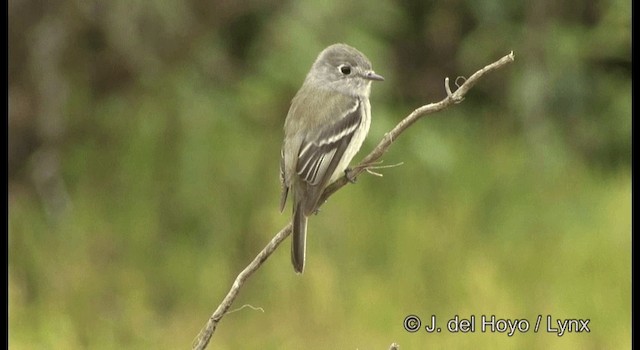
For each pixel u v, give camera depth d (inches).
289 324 499.8
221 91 551.5
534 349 474.3
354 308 506.0
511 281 524.7
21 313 499.8
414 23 637.3
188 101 543.5
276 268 522.0
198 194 551.8
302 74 528.1
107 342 500.1
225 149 554.6
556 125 604.1
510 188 584.7
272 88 546.9
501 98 636.7
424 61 645.3
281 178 342.0
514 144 613.9
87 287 523.2
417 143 561.9
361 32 538.9
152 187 559.8
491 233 560.4
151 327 509.4
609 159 627.8
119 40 529.7
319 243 537.6
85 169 566.3
